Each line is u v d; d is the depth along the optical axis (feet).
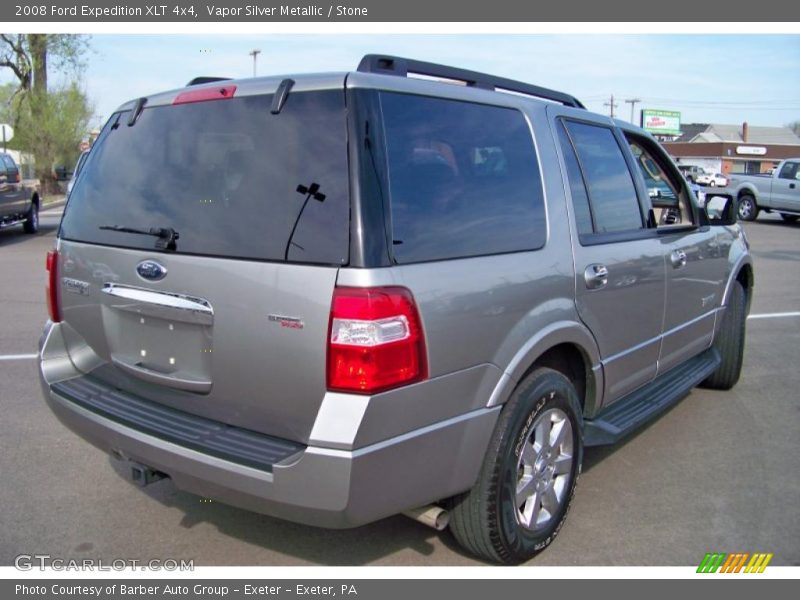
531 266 10.68
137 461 10.14
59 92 109.60
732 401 18.83
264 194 9.24
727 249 17.75
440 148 9.87
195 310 9.54
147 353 10.41
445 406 9.29
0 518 12.30
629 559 11.29
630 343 13.50
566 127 12.55
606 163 13.39
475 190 10.21
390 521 12.41
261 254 9.02
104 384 11.26
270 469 8.63
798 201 67.36
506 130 11.14
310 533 11.99
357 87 9.04
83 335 11.55
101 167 11.49
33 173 113.80
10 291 33.01
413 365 8.75
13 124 109.40
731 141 286.66
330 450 8.39
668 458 15.12
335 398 8.47
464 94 10.60
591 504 13.07
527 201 11.10
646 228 14.21
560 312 11.16
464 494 10.25
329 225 8.65
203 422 9.79
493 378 9.93
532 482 10.96
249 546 11.59
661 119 295.07
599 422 13.11
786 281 37.91
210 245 9.49
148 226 10.26
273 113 9.42
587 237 12.19
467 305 9.43
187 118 10.36
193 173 10.04
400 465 8.85
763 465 14.82
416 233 9.11
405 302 8.66
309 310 8.55
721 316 17.85
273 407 9.00
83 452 15.02
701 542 11.79
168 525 12.18
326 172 8.84
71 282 11.51
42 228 65.92
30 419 16.79
